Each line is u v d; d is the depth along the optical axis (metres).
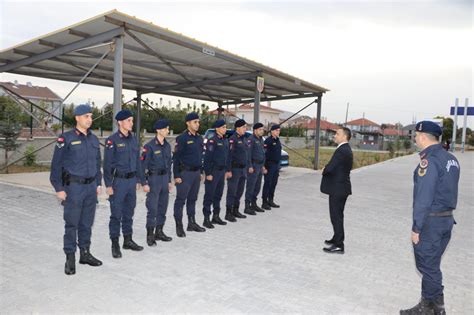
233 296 3.57
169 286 3.73
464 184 13.26
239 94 16.28
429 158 3.18
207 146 5.90
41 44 8.23
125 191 4.55
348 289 3.87
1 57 9.58
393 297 3.73
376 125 75.00
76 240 4.14
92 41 7.58
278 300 3.53
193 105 27.22
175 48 8.59
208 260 4.52
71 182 3.93
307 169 15.88
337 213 4.99
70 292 3.51
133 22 6.89
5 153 11.90
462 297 3.82
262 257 4.72
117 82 7.23
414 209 3.19
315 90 14.66
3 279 3.75
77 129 4.05
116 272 4.04
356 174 15.20
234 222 6.45
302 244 5.36
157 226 5.22
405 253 5.18
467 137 49.66
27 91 39.53
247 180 6.97
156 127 4.99
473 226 7.05
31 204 7.02
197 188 5.70
